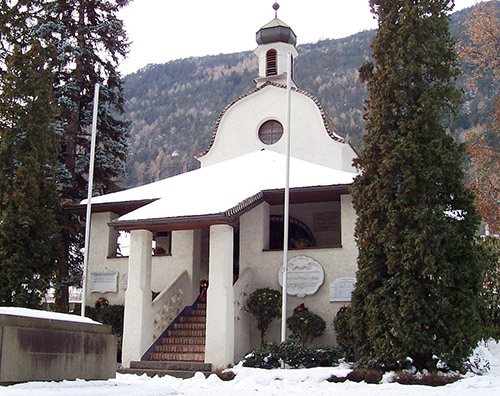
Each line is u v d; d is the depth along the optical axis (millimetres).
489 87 67750
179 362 17328
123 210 23078
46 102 21141
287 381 13945
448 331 14086
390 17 16469
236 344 18031
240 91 141625
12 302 19125
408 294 14281
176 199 19828
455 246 14719
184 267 21156
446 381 13273
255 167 21875
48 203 20656
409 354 14172
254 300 18766
